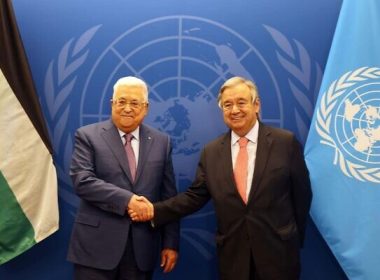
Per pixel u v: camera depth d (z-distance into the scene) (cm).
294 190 208
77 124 259
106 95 258
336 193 229
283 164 202
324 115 233
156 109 257
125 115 210
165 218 210
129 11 256
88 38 257
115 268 206
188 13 255
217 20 255
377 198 224
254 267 200
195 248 257
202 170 219
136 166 214
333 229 227
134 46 256
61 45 259
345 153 229
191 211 218
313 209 231
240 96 206
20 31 259
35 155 246
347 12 233
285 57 254
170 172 224
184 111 256
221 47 255
